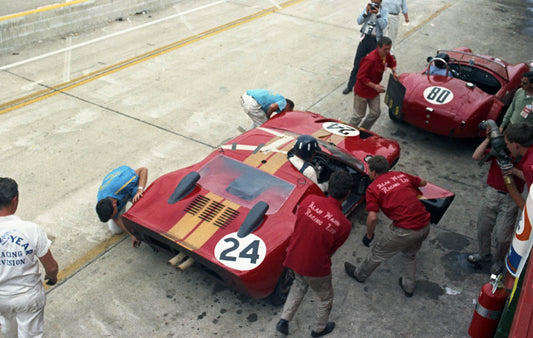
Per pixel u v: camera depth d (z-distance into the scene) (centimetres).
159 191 468
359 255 533
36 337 373
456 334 443
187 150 710
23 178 622
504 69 782
